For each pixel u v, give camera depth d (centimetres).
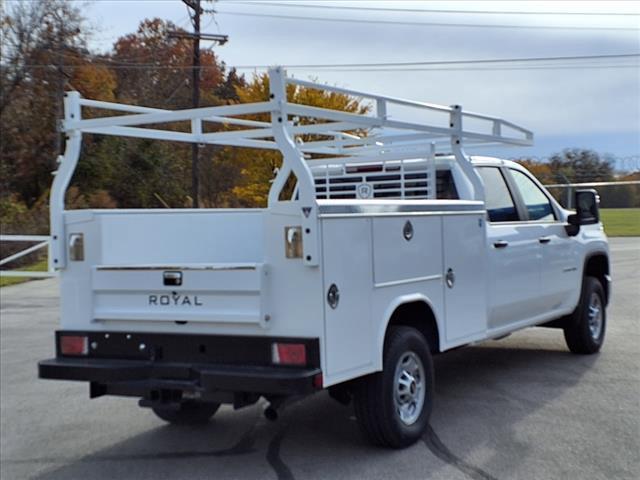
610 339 1036
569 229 897
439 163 770
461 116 723
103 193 3403
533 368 870
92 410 771
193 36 3350
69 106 605
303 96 2303
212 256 655
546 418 677
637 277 1744
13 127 3447
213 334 548
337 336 532
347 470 565
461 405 725
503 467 562
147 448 643
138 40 5500
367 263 562
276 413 540
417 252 620
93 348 591
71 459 623
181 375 551
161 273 560
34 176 3569
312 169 841
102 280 583
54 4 3462
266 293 530
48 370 583
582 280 923
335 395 604
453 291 669
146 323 573
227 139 723
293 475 560
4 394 840
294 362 521
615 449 595
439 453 595
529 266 802
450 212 666
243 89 3500
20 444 665
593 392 759
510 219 809
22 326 1299
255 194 3072
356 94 586
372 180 809
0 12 3366
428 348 634
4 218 2972
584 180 3762
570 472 550
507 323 780
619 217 3725
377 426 587
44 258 2581
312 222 516
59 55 3472
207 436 671
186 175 3953
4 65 3350
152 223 627
